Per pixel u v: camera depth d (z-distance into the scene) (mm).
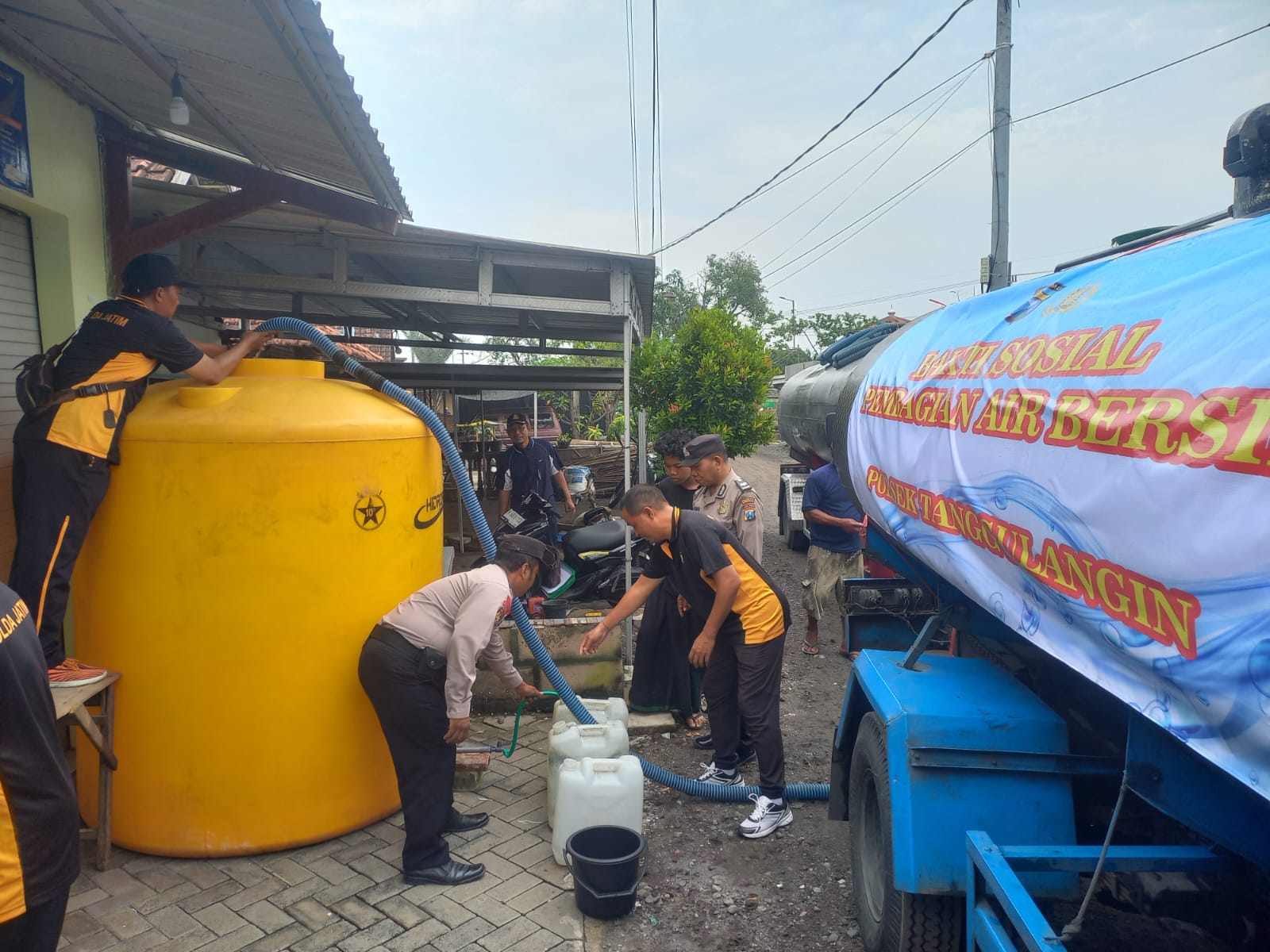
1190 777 1926
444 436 4055
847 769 3701
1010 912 2160
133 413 3559
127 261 5199
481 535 4227
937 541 2809
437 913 3361
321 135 4836
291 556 3568
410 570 3973
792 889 3678
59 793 1964
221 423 3490
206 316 8406
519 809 4234
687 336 12281
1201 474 1642
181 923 3258
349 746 3807
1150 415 1822
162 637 3521
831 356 5711
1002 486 2395
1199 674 1604
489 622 3484
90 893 3438
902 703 2895
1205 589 1603
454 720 3430
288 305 9438
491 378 8773
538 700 5461
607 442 15445
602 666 5512
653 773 4363
